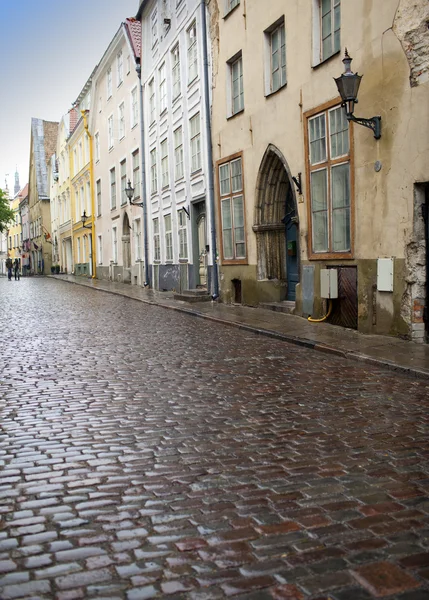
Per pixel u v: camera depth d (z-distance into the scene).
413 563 3.13
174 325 13.97
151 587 2.96
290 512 3.78
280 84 14.68
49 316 16.56
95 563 3.20
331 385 7.40
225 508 3.87
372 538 3.42
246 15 16.05
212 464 4.70
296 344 10.68
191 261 21.94
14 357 9.80
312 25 12.77
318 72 12.66
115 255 35.41
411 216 9.88
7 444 5.27
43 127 66.94
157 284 26.70
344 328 11.88
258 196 15.95
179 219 23.33
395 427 5.59
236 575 3.05
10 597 2.90
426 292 9.99
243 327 12.85
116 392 7.20
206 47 18.95
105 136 35.84
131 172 30.47
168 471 4.56
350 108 10.43
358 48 11.05
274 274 16.20
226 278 18.39
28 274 65.00
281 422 5.83
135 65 28.03
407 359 8.55
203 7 18.91
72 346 10.86
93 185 39.53
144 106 27.75
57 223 57.66
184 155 21.94
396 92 10.07
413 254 9.94
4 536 3.54
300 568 3.11
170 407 6.47
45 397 7.00
